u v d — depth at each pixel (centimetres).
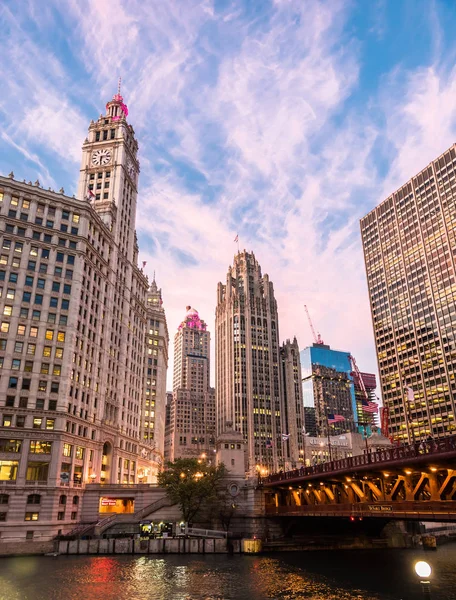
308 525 9138
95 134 13725
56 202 10069
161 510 9200
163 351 17412
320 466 6544
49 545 7538
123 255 12825
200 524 9138
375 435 14050
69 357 9181
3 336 8656
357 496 6216
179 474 9181
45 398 8731
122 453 11769
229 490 9381
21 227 9469
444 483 4509
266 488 8981
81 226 10238
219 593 4891
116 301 12106
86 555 7494
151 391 16088
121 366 12038
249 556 7719
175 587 5147
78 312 9700
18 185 9662
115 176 13038
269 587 5203
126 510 10144
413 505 4894
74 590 4897
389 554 8181
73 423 9156
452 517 4350
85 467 9494
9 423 8281
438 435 19675
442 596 4797
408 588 5184
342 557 7681
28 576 5591
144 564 6694
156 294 19262
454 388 19475
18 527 7775
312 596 4788
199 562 6969
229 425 10356
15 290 9025
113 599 4572
